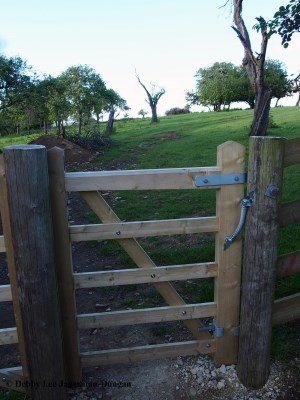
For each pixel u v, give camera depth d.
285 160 2.58
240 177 2.66
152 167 11.22
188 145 14.49
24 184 2.26
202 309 2.91
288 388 2.84
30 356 2.54
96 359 2.90
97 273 2.72
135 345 3.33
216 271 2.85
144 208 7.09
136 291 4.23
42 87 19.09
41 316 2.45
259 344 2.76
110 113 24.58
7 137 28.75
